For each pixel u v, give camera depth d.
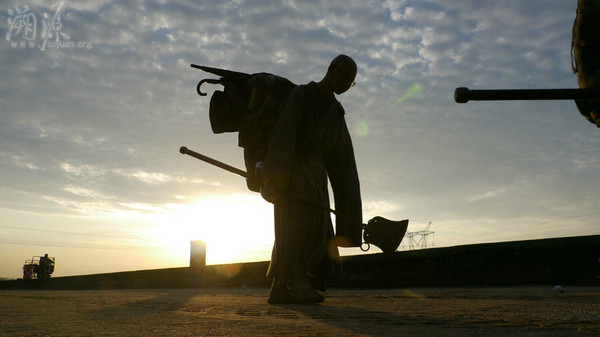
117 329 1.55
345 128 3.81
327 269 3.50
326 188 3.52
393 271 9.05
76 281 16.92
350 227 3.73
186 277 13.88
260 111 3.72
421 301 3.21
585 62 1.31
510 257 7.95
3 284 20.17
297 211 3.34
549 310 2.07
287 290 3.27
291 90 3.79
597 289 5.51
